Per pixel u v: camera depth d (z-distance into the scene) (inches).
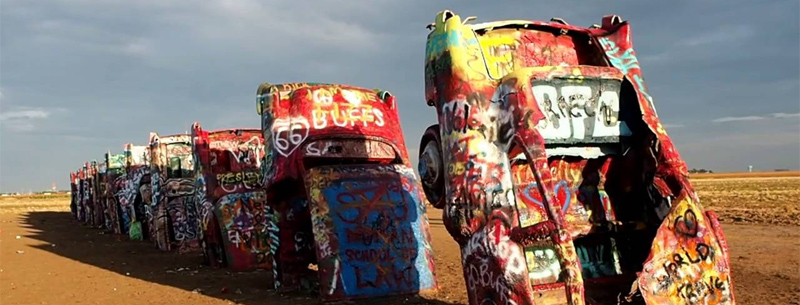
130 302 356.8
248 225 507.2
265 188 381.1
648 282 202.7
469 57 235.0
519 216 234.8
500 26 258.4
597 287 239.9
